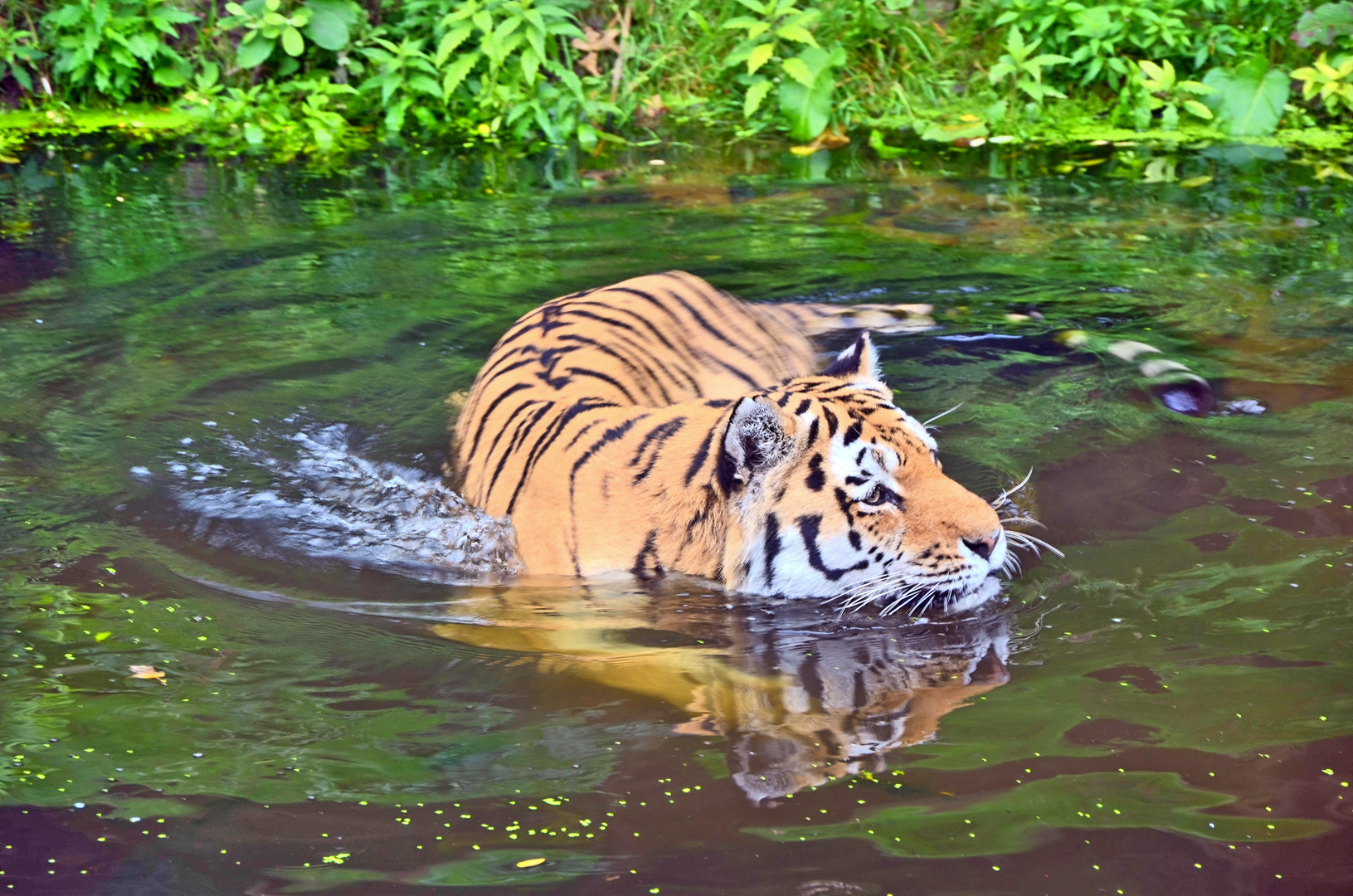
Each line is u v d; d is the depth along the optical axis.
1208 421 8.51
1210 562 6.66
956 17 20.55
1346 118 17.66
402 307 11.04
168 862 4.46
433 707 5.58
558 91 18.08
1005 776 4.90
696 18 19.92
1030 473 7.93
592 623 6.51
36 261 12.12
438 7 19.20
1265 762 4.90
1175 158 15.89
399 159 16.45
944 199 14.32
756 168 15.95
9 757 5.11
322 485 8.05
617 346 8.78
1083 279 11.56
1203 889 4.22
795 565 6.93
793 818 4.68
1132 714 5.30
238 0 19.75
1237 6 19.28
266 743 5.25
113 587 6.70
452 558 7.23
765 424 6.76
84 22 18.39
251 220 13.62
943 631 6.31
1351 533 6.86
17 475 7.98
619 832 4.61
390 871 4.40
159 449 8.44
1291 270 11.58
